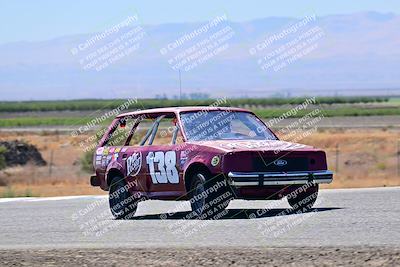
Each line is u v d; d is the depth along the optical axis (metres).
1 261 27.22
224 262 25.52
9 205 45.75
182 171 35.72
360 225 31.89
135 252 27.78
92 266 25.95
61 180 80.81
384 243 27.56
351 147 114.12
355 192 46.38
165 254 27.16
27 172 91.81
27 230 34.88
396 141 119.62
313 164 35.72
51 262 26.78
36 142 137.62
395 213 35.34
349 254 25.72
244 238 29.94
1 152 100.31
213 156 34.72
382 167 83.00
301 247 27.28
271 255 26.16
